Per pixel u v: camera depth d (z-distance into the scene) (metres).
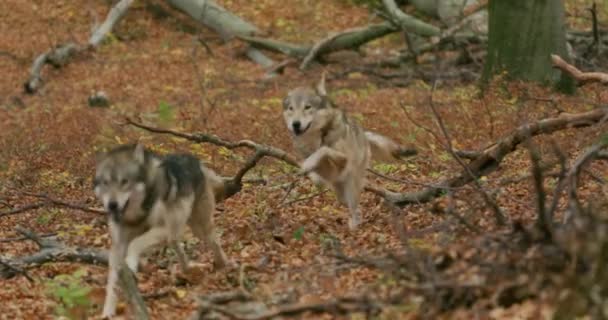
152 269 12.67
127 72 32.19
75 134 22.59
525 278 8.57
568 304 8.21
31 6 39.50
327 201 15.75
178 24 37.72
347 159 14.16
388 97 26.11
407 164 17.78
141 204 10.95
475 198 13.62
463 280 8.72
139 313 10.10
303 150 14.61
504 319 8.58
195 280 11.89
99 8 39.50
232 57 34.22
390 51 33.34
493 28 25.47
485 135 19.38
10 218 15.89
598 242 8.17
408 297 8.60
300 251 12.85
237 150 19.84
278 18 37.97
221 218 14.65
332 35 31.78
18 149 21.19
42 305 11.13
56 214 15.79
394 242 12.57
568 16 32.44
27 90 30.59
